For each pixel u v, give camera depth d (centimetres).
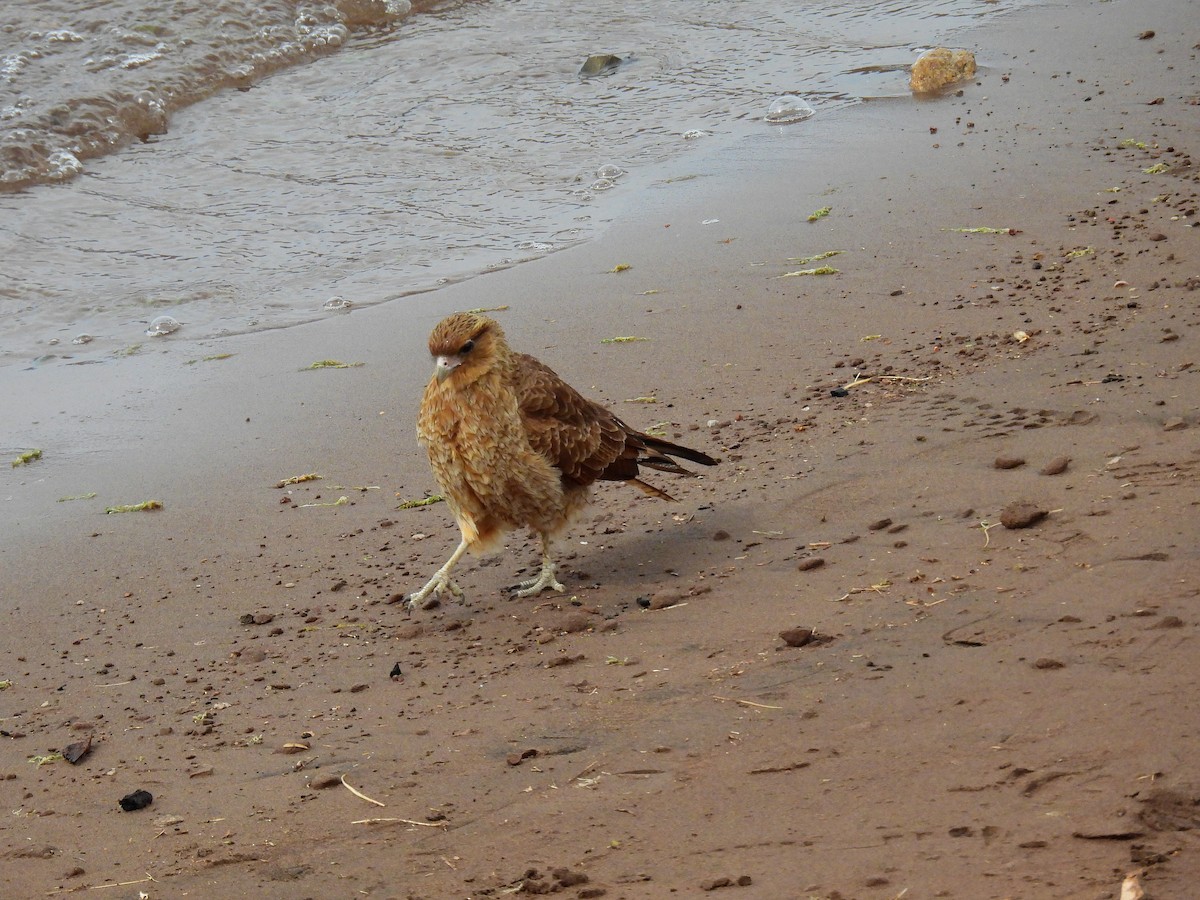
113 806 785
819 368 1409
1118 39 2573
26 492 1352
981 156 2052
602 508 1211
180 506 1297
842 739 707
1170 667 704
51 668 1005
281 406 1525
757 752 713
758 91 2603
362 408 1503
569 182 2264
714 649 866
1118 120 2122
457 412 1023
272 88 2833
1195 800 582
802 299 1619
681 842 638
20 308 1905
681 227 1958
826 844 609
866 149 2180
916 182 1981
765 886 583
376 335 1719
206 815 759
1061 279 1536
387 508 1262
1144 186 1819
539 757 761
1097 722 663
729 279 1723
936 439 1155
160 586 1139
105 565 1188
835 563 967
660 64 2842
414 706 866
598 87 2748
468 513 1061
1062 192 1844
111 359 1722
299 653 989
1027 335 1370
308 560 1165
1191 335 1284
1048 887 540
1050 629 785
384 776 770
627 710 799
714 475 1188
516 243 2014
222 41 2903
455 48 3027
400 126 2617
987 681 736
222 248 2105
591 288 1766
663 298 1689
